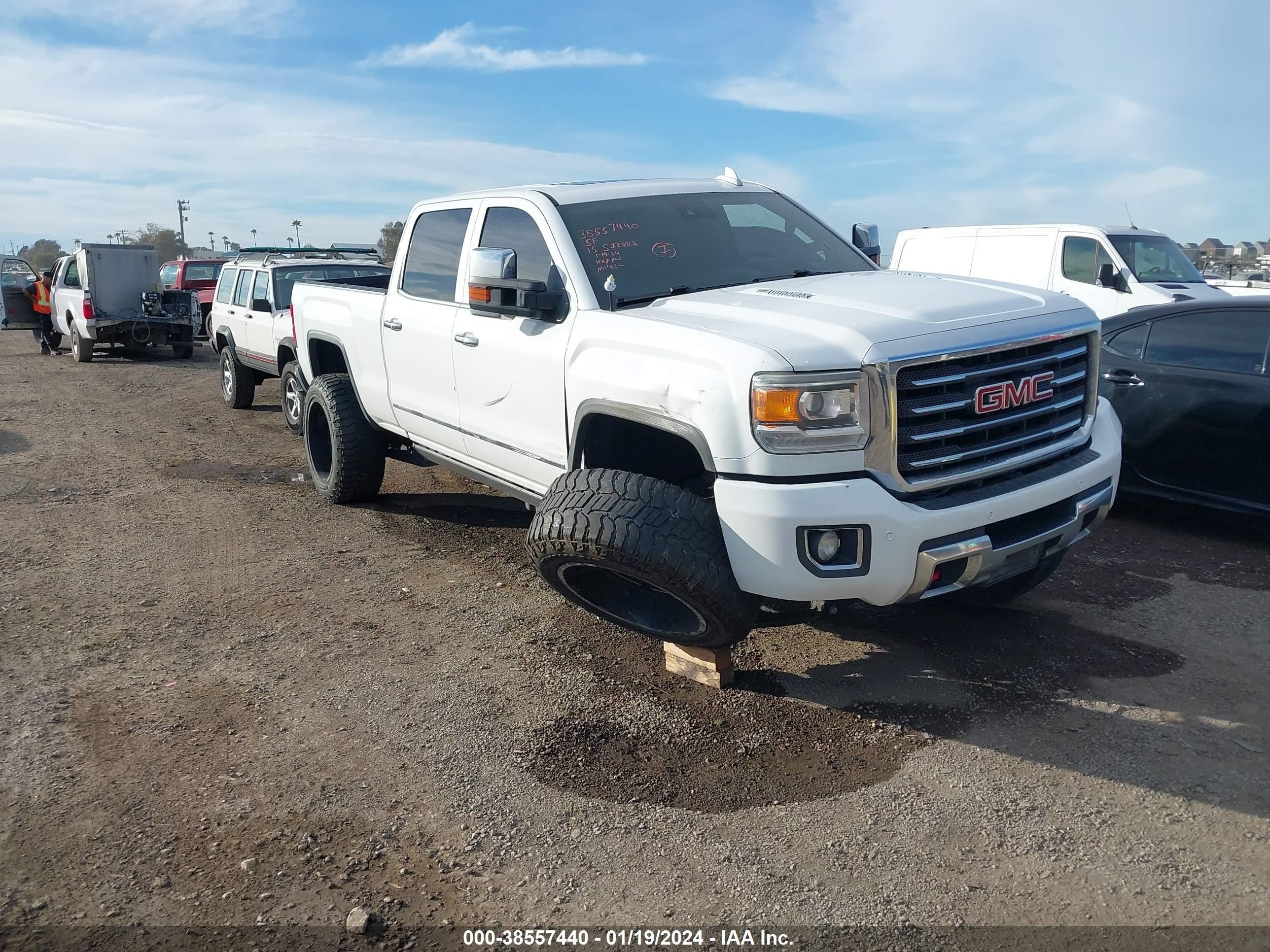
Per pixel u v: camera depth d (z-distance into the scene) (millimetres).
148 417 11430
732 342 3340
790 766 3383
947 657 4223
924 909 2635
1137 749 3432
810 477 3236
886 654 4266
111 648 4461
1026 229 12820
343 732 3672
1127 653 4238
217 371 16891
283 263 11117
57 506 7070
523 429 4469
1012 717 3688
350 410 6652
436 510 6938
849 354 3217
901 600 3375
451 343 4961
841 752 3461
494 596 5125
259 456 9023
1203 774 3268
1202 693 3857
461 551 5938
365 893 2740
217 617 4848
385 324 5715
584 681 4066
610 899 2709
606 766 3404
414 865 2867
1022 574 4348
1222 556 5527
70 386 14586
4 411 11836
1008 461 3529
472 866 2861
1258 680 3967
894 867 2816
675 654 4066
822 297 3805
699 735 3602
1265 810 3049
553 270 4324
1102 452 3939
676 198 4789
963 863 2826
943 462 3355
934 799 3156
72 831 3039
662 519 3400
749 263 4602
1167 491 5941
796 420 3172
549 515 3580
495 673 4168
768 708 3797
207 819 3098
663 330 3613
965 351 3342
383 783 3309
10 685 4074
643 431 4070
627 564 3402
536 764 3426
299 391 9508
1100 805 3102
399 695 3975
